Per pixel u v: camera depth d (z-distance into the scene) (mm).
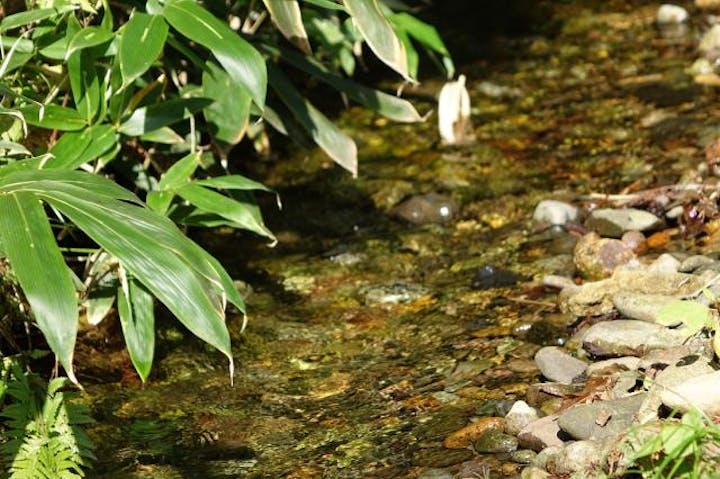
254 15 8469
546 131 8914
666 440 4312
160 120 6152
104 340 6328
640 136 8625
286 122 7852
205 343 6406
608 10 11578
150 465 5328
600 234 7266
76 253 6828
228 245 7555
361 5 6176
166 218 5004
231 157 8781
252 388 5973
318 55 9102
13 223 4695
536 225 7504
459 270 7070
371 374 6016
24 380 5355
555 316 6352
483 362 5984
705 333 5492
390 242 7512
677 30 10852
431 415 5543
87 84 6016
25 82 6250
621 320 5934
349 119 9438
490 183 8172
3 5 6523
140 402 5863
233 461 5336
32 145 6395
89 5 5938
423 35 8109
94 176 5188
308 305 6789
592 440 4852
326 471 5180
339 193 8227
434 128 9180
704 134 8469
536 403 5434
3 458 5125
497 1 11945
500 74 10117
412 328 6449
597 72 9992
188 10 5852
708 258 6438
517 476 4887
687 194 7383
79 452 5188
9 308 5910
